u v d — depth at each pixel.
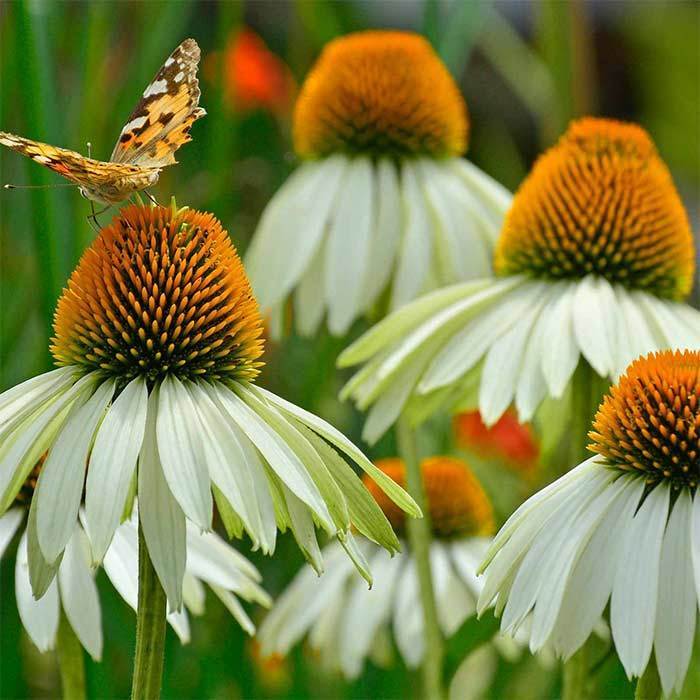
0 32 1.30
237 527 1.11
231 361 1.09
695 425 1.09
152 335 1.09
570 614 1.08
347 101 1.24
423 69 1.25
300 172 1.25
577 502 1.09
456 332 1.18
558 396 1.14
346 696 1.27
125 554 1.13
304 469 1.08
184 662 1.26
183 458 1.07
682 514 1.08
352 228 1.23
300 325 1.23
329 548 1.25
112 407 1.08
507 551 1.09
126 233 1.10
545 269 1.18
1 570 1.25
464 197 1.24
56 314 1.10
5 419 1.08
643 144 1.19
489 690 1.26
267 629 1.24
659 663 1.07
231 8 1.30
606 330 1.16
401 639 1.23
